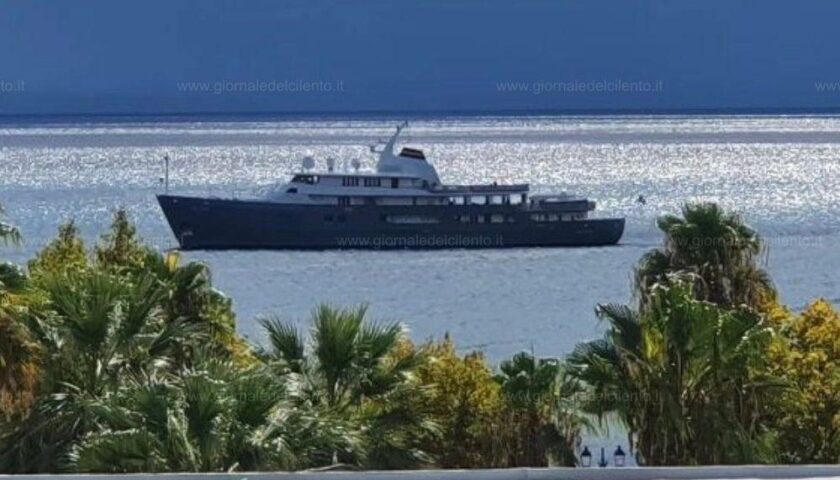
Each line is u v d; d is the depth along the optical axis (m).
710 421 104.25
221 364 93.25
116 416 85.69
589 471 59.91
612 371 106.62
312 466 86.19
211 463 81.81
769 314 132.00
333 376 97.19
